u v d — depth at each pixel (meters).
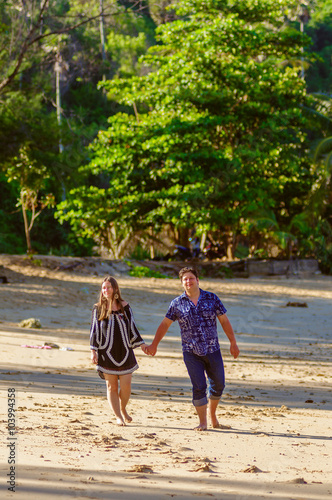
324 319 27.56
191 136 49.31
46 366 13.60
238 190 49.50
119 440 7.17
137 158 51.31
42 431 7.29
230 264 48.97
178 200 48.16
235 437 7.79
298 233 56.72
